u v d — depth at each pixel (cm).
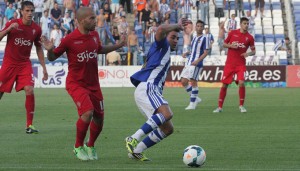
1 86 2348
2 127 2530
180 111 3231
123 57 5903
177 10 6581
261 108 3375
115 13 6431
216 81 5528
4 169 1521
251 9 6894
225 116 2961
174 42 1705
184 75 3381
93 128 1727
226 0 6838
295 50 6400
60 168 1536
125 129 2438
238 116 2959
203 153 1546
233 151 1850
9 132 2359
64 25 6131
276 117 2909
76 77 1705
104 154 1806
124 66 5631
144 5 6338
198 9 6662
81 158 1672
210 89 5191
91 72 1714
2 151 1866
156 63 1673
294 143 2025
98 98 1727
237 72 3172
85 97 1675
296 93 4606
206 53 3347
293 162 1638
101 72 5650
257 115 3003
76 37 1684
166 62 1688
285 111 3192
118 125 2580
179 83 5609
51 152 1845
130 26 6631
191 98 3359
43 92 4828
